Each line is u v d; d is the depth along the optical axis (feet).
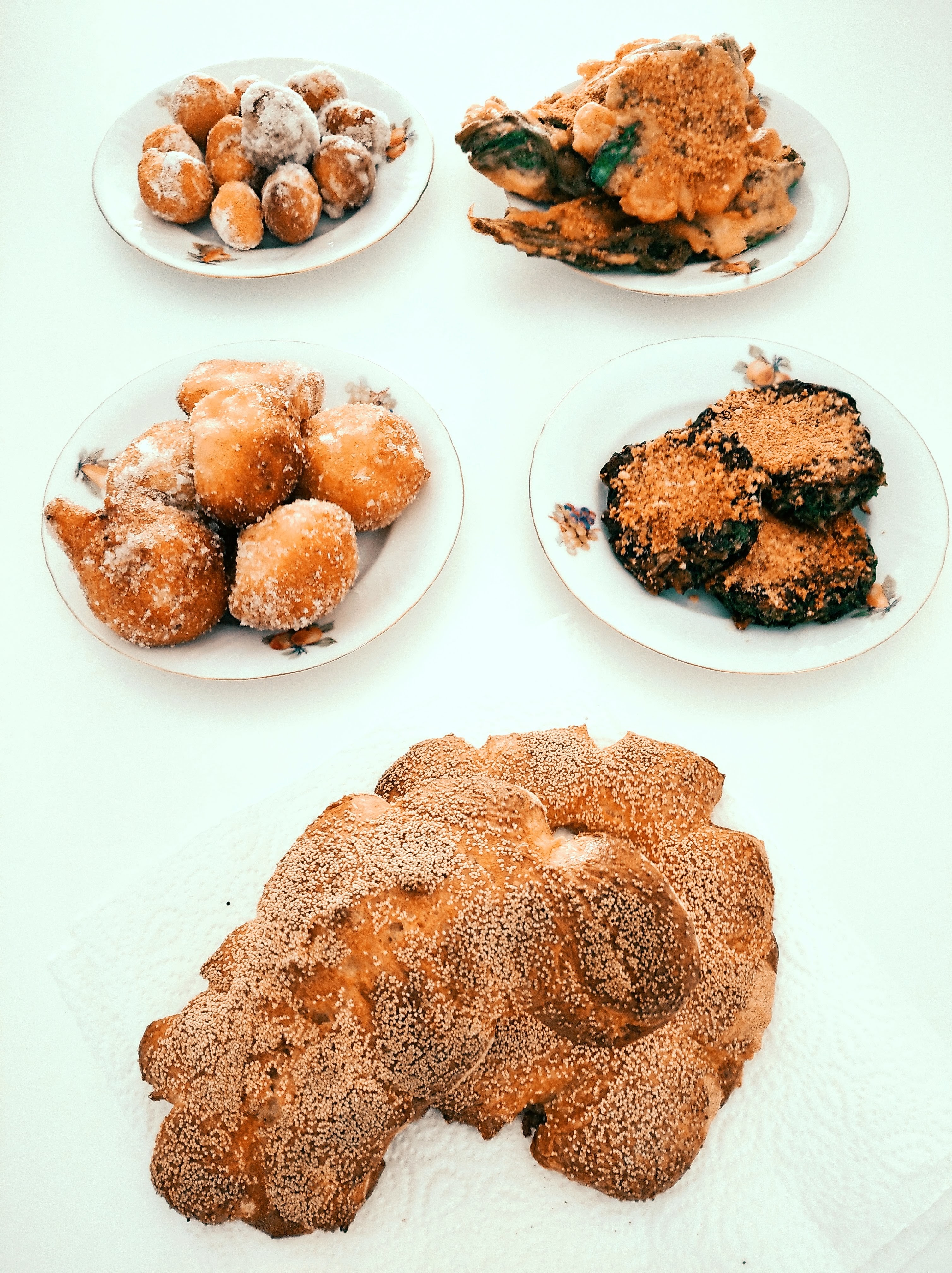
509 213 1.85
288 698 1.54
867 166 2.09
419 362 1.88
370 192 1.97
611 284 1.85
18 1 2.43
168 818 1.46
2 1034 1.33
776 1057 1.29
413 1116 1.22
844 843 1.44
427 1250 1.21
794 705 1.53
